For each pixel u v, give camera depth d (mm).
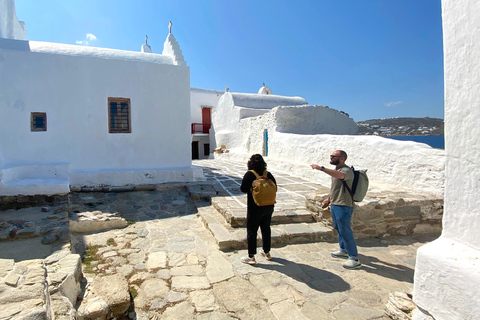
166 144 8461
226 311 2941
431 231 5230
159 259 4113
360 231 4871
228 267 3863
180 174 8391
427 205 5180
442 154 5473
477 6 1815
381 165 6914
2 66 6734
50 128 7223
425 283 2033
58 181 6574
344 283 3465
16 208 5930
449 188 2023
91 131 7609
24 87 6949
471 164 1860
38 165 6992
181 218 5992
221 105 20516
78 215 5492
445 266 1869
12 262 2500
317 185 8445
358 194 3795
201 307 3004
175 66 8414
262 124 14398
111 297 2916
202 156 24797
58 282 2746
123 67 7855
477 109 1813
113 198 6926
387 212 5004
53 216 5027
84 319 2676
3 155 6785
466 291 1721
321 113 14172
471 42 1853
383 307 2992
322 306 3010
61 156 7352
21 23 10414
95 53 7848
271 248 4512
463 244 1911
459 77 1936
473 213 1851
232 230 4930
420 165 5852
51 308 2328
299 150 10852
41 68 7078
